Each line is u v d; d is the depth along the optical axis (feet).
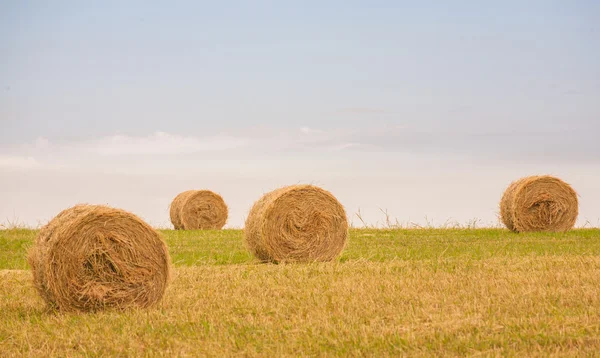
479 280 56.59
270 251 77.05
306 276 61.98
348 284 55.72
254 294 53.52
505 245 88.63
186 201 140.26
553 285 54.13
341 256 80.74
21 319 47.47
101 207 52.54
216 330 42.29
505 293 50.90
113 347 39.27
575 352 35.27
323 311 46.37
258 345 38.55
